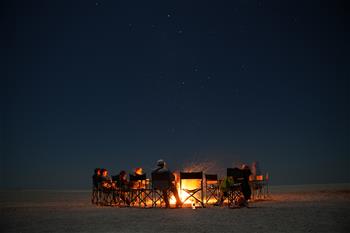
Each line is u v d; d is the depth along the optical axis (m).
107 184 11.27
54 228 6.77
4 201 13.07
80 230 6.52
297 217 7.46
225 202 11.00
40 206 10.84
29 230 6.61
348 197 11.94
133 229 6.52
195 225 6.77
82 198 14.58
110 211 9.23
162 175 9.92
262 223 6.84
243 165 9.99
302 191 15.05
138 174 11.39
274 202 10.48
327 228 6.34
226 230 6.25
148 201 12.38
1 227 6.90
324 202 10.29
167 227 6.64
